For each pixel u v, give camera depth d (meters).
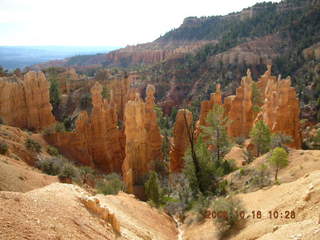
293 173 32.44
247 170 38.44
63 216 15.18
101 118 61.44
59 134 58.12
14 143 44.72
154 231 27.50
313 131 72.12
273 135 43.84
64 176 38.62
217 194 36.16
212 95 65.88
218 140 50.28
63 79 98.00
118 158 65.06
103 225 17.39
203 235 27.28
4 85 61.56
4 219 12.24
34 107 66.44
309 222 16.36
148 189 41.00
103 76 105.31
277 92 52.28
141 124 51.03
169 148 64.06
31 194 16.48
